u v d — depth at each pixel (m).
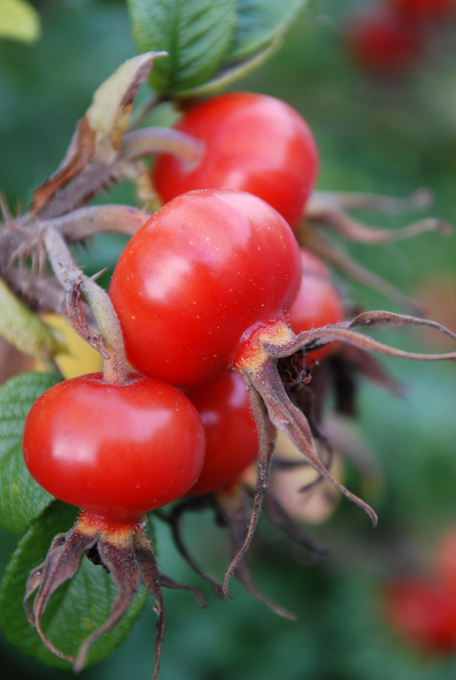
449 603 0.38
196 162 0.21
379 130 0.47
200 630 0.34
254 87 0.43
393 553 0.39
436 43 0.52
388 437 0.37
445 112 0.48
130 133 0.21
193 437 0.18
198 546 0.35
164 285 0.18
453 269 0.46
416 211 0.46
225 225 0.18
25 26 0.23
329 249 0.24
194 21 0.21
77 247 0.20
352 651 0.36
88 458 0.18
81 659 0.18
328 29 0.43
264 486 0.18
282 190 0.20
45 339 0.20
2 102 0.32
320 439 0.20
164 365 0.18
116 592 0.20
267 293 0.18
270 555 0.37
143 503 0.18
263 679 0.34
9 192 0.31
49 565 0.19
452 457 0.38
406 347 0.40
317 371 0.24
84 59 0.32
